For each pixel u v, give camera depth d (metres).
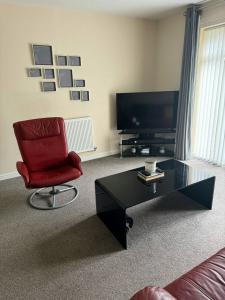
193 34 3.21
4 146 3.16
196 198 2.47
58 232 2.07
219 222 2.14
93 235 2.02
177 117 3.72
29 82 3.16
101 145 4.09
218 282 1.02
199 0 2.99
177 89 3.91
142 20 3.88
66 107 3.55
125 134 4.20
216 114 3.35
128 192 1.92
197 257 1.73
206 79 3.41
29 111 3.25
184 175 2.24
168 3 3.09
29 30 3.00
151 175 2.14
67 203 2.55
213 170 3.30
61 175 2.35
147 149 4.07
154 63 4.26
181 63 3.60
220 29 3.06
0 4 2.75
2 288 1.52
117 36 3.72
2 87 2.98
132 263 1.69
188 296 0.95
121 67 3.91
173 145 4.16
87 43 3.49
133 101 3.83
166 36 3.91
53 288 1.51
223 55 3.08
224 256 1.18
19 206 2.52
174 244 1.87
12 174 3.31
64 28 3.24
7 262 1.73
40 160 2.59
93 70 3.65
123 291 1.47
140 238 1.95
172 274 1.59
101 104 3.89
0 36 2.83
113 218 1.94
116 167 3.60
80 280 1.56
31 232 2.08
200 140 3.72
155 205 2.45
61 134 2.71
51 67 3.27
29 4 2.91
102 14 3.49
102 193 2.06
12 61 2.97
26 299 1.44
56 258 1.76
